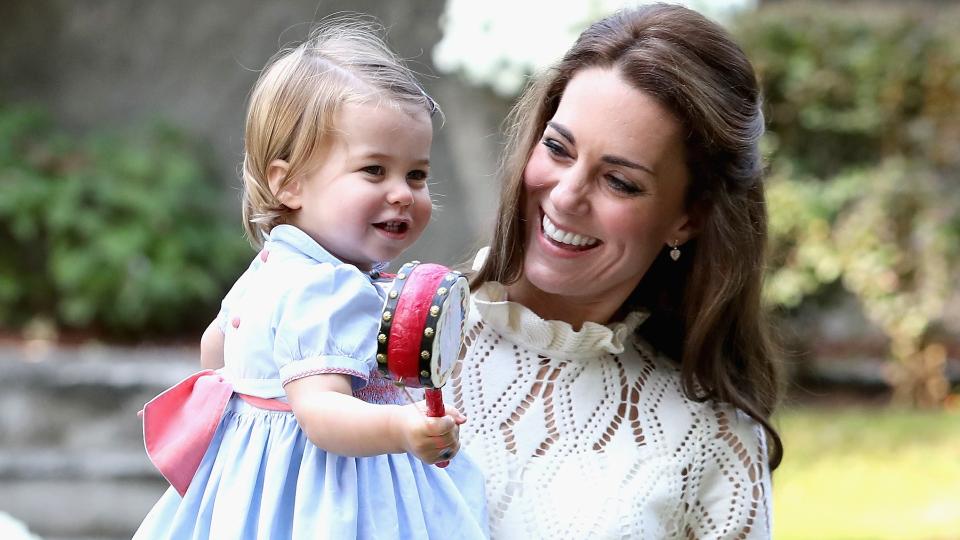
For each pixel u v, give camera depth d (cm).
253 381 594
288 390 565
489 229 748
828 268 2044
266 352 589
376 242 602
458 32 2050
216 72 2305
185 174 2184
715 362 704
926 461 1830
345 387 562
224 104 2303
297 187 607
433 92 2167
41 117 2272
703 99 639
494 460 680
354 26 702
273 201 612
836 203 2034
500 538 664
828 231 2052
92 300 2072
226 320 641
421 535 588
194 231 2169
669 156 645
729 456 706
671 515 685
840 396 2222
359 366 567
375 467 591
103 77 2308
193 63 2305
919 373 2166
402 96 604
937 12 2173
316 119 596
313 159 600
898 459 1845
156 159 2194
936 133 2075
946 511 1614
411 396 634
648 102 635
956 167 2112
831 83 2061
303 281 579
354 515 571
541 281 667
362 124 592
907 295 2078
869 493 1702
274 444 586
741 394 715
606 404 700
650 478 680
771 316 763
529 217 675
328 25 704
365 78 603
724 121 648
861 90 2064
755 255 700
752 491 701
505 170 692
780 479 1752
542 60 2005
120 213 2134
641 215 647
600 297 692
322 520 566
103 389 1720
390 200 596
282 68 619
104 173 2156
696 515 700
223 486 588
